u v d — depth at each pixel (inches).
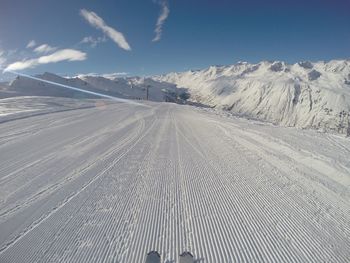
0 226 236.8
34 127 689.0
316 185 318.3
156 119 863.7
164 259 196.4
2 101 1251.2
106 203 278.1
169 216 253.1
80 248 206.5
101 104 1443.2
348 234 223.5
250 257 198.5
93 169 379.2
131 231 229.0
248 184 325.1
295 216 252.1
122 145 511.8
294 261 193.8
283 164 390.6
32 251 203.8
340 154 424.5
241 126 704.4
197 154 450.0
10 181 336.5
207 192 304.0
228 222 243.4
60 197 292.0
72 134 610.2
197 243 214.2
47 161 414.9
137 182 332.8
